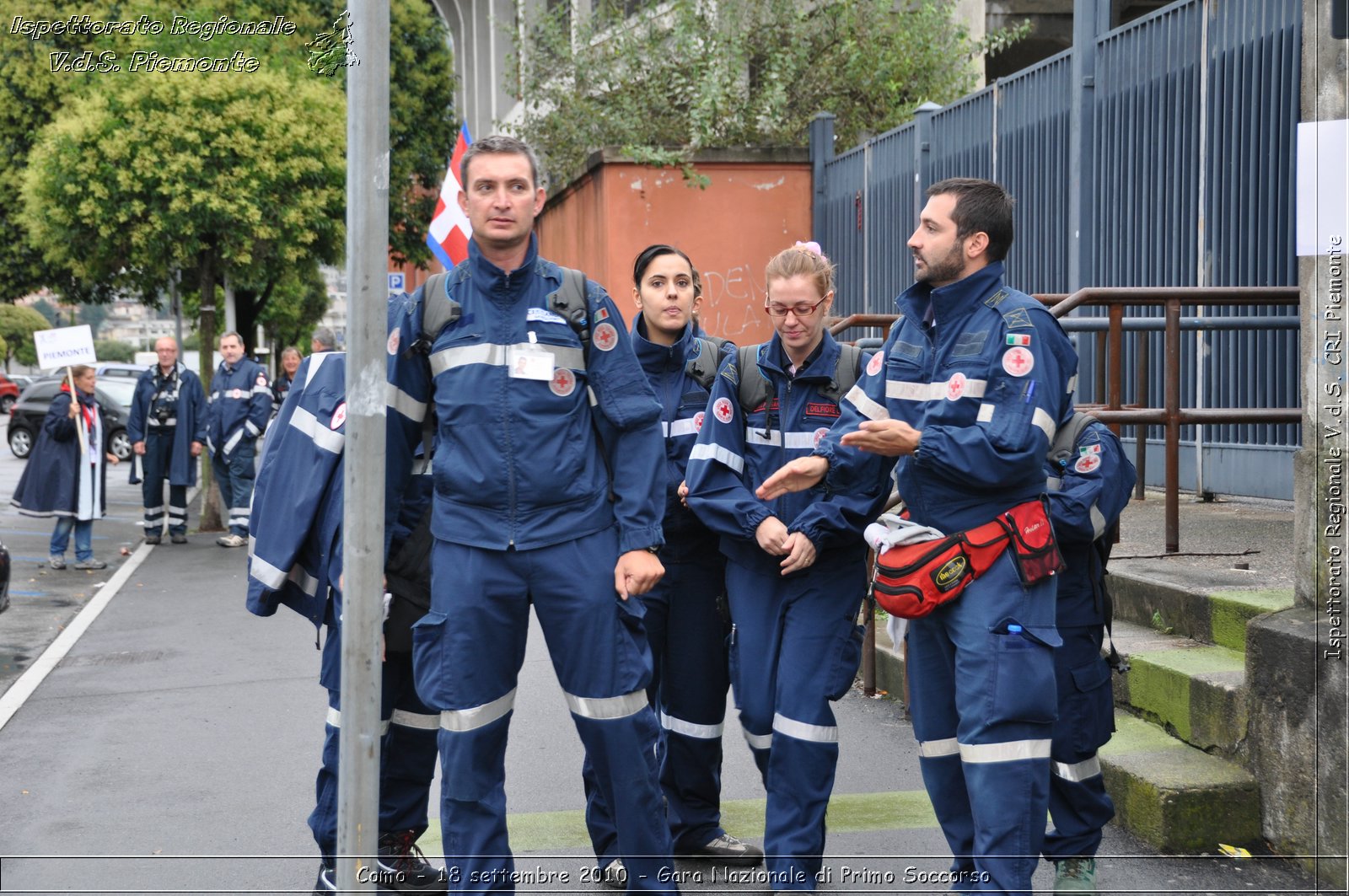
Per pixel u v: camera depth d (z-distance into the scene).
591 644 4.32
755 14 19.56
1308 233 5.06
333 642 4.89
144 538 17.05
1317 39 4.98
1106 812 4.79
